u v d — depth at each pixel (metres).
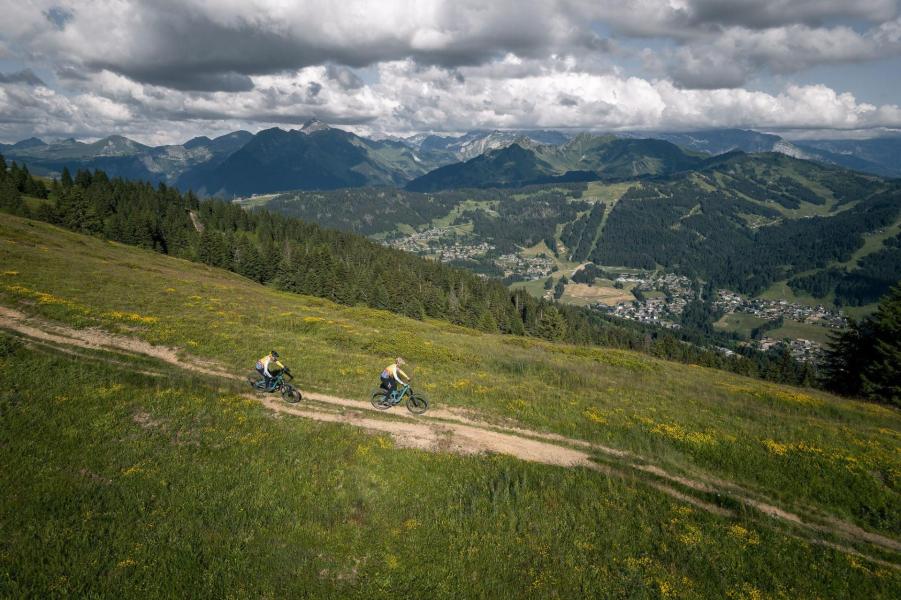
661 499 16.09
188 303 39.88
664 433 21.53
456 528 13.81
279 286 123.31
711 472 18.77
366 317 52.88
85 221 113.25
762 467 19.06
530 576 12.15
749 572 13.01
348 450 17.48
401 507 14.62
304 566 11.73
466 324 130.38
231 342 28.88
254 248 134.75
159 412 18.59
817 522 16.12
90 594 10.05
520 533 13.91
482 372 31.14
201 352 26.59
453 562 12.45
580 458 18.98
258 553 11.96
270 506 13.83
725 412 26.67
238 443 17.17
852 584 12.93
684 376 40.88
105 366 22.19
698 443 20.58
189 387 21.38
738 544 14.11
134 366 23.34
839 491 17.70
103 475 14.23
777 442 21.62
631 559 12.98
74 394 18.88
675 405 26.89
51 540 11.31
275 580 11.15
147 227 124.56
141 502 13.16
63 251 61.59
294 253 144.38
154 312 34.03
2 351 21.56
